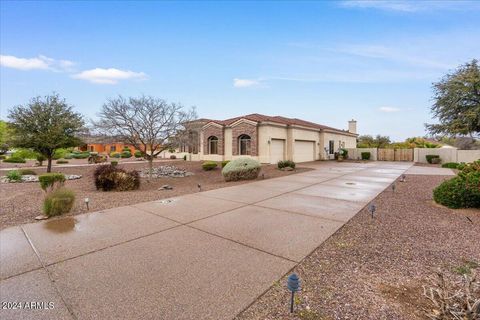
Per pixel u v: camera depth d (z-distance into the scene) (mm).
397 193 8977
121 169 11250
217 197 8359
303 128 25172
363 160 29797
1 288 2934
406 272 3307
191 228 5145
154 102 14695
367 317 2383
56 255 3846
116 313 2494
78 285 3002
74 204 6988
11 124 14695
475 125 15102
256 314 2482
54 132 14750
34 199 8289
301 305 2604
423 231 4980
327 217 5945
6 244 4293
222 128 24188
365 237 4645
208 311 2529
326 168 19047
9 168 20328
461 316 2188
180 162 25625
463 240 4488
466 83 14875
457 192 6676
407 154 28391
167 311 2525
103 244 4289
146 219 5793
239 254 3883
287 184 11180
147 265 3512
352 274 3258
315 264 3562
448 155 25016
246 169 12891
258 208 6824
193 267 3455
